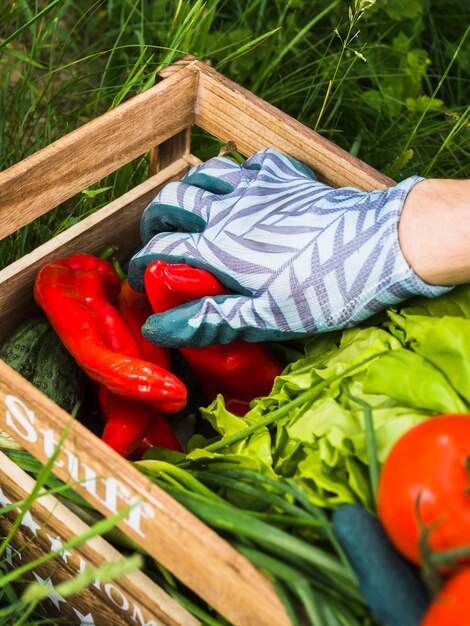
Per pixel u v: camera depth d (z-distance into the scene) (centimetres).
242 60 89
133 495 43
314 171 61
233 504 48
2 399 47
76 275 59
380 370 47
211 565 41
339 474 45
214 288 54
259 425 49
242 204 55
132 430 55
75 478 47
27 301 61
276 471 49
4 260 73
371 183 58
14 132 80
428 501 37
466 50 96
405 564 40
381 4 92
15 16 83
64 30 88
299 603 42
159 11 92
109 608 53
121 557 50
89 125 56
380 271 49
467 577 35
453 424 38
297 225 52
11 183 53
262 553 42
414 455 38
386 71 91
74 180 57
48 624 60
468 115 87
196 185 58
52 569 55
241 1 98
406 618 37
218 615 49
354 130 90
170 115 62
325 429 46
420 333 49
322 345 55
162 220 57
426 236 48
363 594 39
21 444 49
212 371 57
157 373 52
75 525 50
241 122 62
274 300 52
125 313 62
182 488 46
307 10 95
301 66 91
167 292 54
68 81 88
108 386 53
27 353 57
